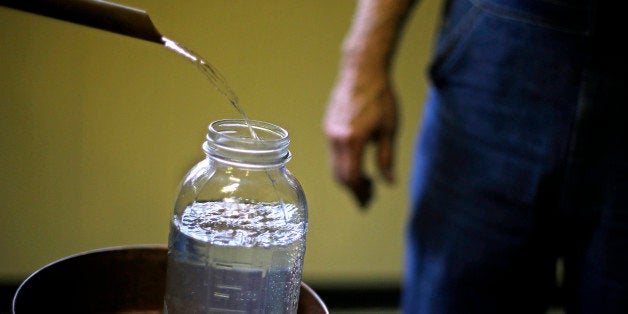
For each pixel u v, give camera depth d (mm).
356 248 3047
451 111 1671
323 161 2875
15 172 2646
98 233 2758
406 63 2895
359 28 1756
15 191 2664
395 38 1749
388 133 1780
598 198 1603
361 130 1747
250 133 1210
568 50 1556
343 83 1774
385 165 1799
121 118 2646
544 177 1611
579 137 1580
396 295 3121
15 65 2535
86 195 2711
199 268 1181
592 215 1613
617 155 1578
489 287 1703
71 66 2562
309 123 2799
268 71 2691
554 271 1757
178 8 2543
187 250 1180
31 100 2582
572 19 1540
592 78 1556
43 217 2711
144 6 2514
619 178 1584
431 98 1732
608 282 1625
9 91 2561
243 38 2631
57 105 2600
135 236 2781
